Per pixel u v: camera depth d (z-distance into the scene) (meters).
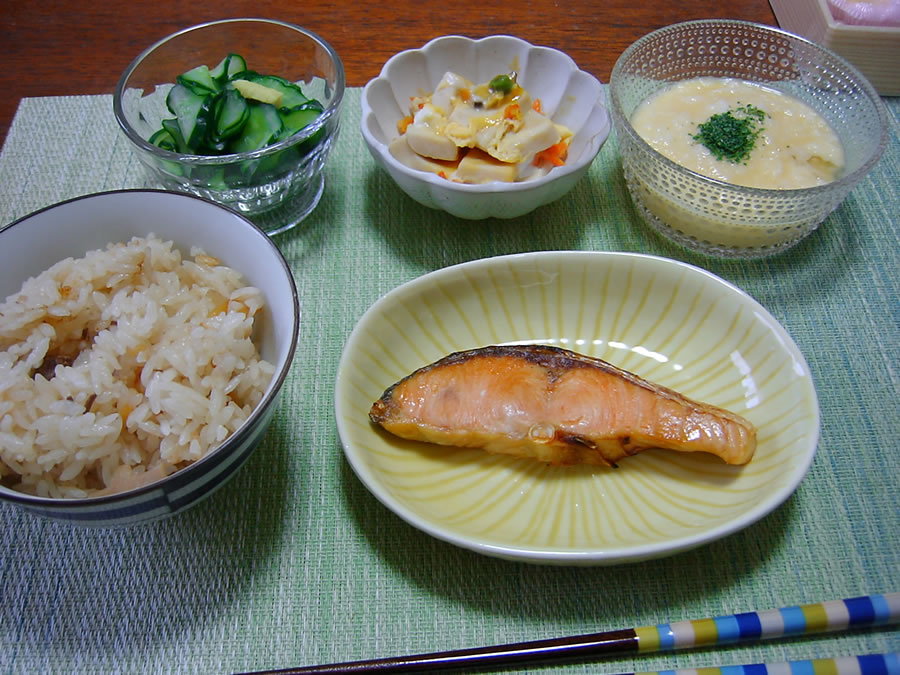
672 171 0.37
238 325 0.31
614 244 0.41
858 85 0.41
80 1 0.54
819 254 0.40
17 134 0.45
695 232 0.40
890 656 0.27
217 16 0.52
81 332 0.32
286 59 0.44
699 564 0.30
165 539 0.31
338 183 0.43
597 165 0.44
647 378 0.35
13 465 0.28
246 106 0.39
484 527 0.30
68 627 0.29
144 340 0.30
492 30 0.51
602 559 0.28
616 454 0.31
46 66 0.50
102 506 0.25
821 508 0.32
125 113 0.40
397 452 0.32
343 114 0.47
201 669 0.28
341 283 0.39
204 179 0.38
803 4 0.49
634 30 0.51
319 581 0.30
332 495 0.32
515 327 0.36
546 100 0.44
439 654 0.28
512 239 0.41
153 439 0.30
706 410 0.31
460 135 0.38
